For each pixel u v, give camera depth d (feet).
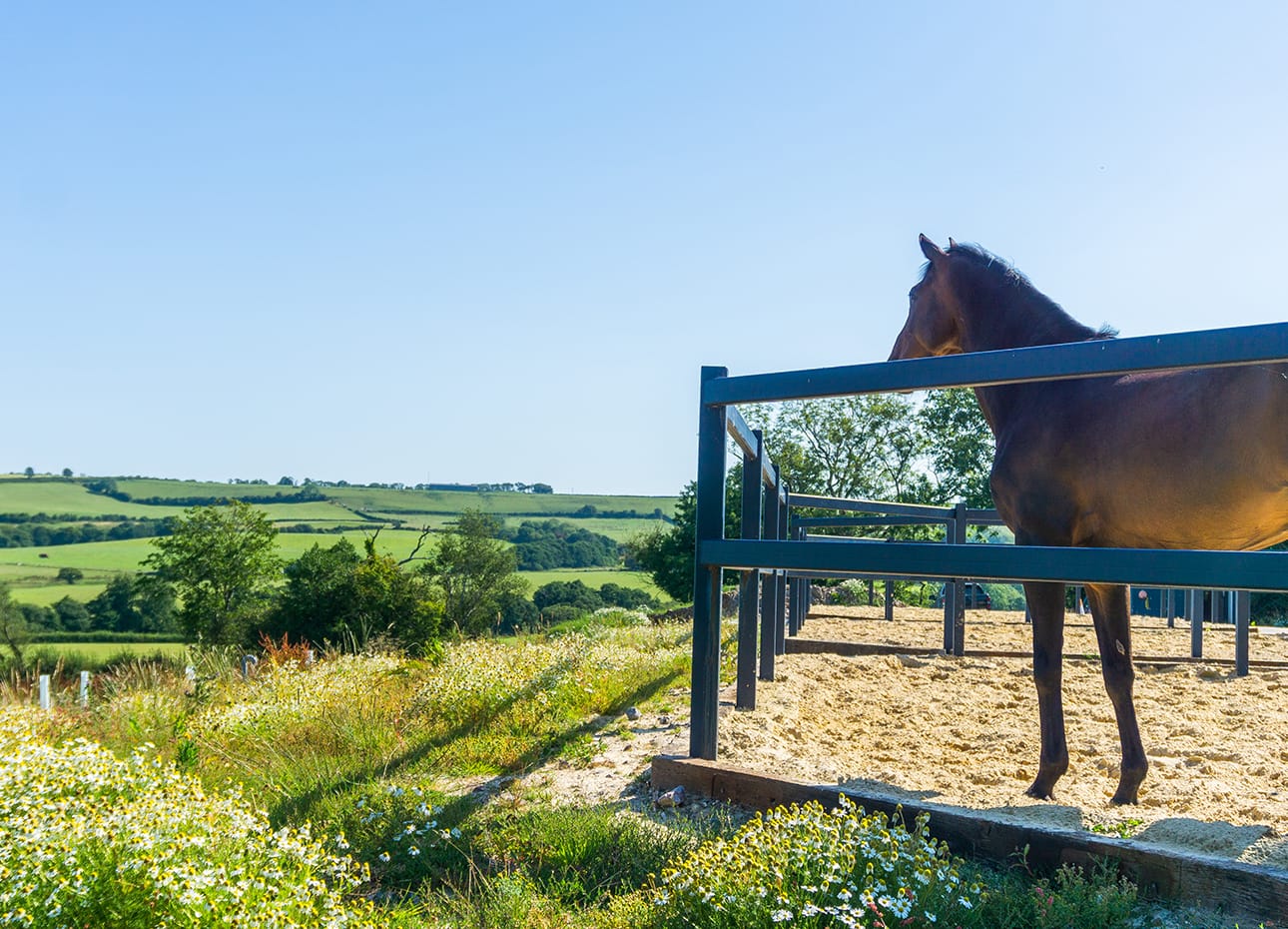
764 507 23.27
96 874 8.38
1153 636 38.11
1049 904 8.87
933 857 9.80
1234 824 10.43
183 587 167.32
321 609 92.89
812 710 20.90
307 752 17.35
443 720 19.84
